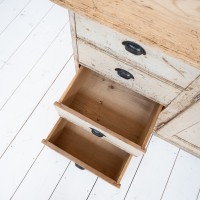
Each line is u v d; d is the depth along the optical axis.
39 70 1.62
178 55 0.64
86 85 1.21
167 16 0.64
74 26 0.88
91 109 1.18
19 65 1.63
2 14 1.79
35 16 1.80
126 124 1.16
